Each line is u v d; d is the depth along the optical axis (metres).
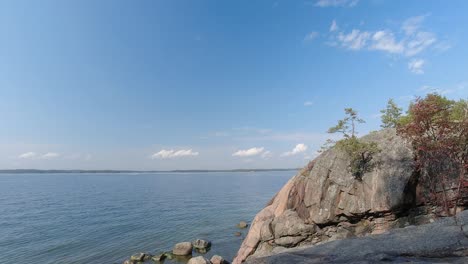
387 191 16.00
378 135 18.59
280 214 21.41
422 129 14.66
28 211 60.81
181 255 31.17
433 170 15.68
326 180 18.64
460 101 15.29
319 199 18.47
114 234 40.44
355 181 17.38
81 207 66.75
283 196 22.56
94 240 37.31
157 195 96.31
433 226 8.81
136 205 70.19
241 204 71.56
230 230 42.97
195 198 86.00
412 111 15.14
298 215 19.88
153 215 55.44
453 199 14.98
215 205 69.81
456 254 6.94
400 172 16.06
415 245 7.70
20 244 35.47
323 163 19.31
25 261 29.55
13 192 107.94
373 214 16.56
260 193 102.12
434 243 7.64
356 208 16.77
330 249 8.21
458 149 14.59
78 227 44.81
